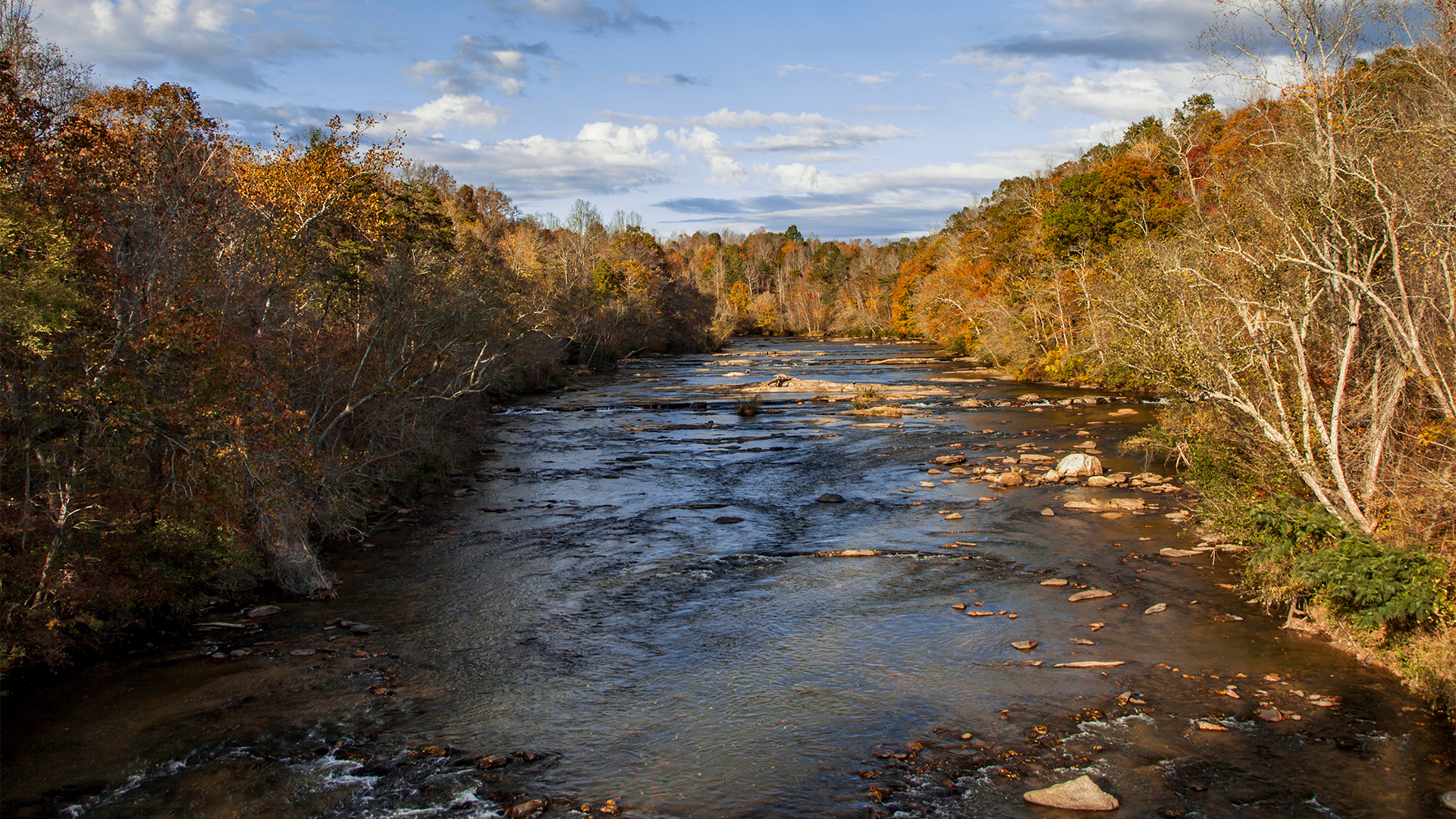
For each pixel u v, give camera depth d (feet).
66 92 58.90
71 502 52.31
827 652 49.93
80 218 55.42
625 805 34.27
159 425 55.11
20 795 35.94
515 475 106.73
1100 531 73.56
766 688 45.32
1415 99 59.82
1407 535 50.24
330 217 91.20
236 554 62.28
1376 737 38.06
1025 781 35.40
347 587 63.98
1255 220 67.67
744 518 83.25
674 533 78.07
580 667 48.73
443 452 104.32
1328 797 33.60
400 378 94.12
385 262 97.60
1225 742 38.01
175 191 62.23
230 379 61.62
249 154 84.53
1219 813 32.63
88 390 50.31
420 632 54.54
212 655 50.90
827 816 33.14
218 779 37.04
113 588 52.47
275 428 62.95
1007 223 254.88
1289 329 60.64
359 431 90.94
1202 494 73.36
